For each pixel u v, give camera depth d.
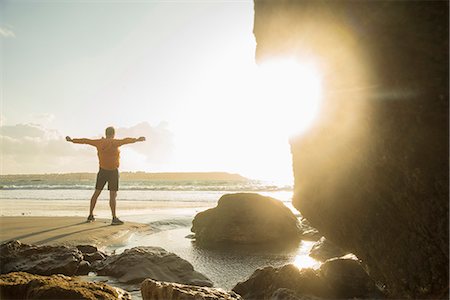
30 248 4.80
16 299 3.11
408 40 2.01
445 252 2.08
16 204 14.67
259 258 5.93
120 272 4.44
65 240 6.15
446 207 2.01
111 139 8.24
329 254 5.95
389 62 2.11
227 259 5.85
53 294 2.89
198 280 4.33
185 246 6.96
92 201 8.27
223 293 3.16
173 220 9.54
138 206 14.23
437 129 1.98
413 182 2.16
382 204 2.47
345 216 2.80
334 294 3.58
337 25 2.35
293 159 3.38
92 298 2.91
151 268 4.43
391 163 2.27
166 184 45.66
